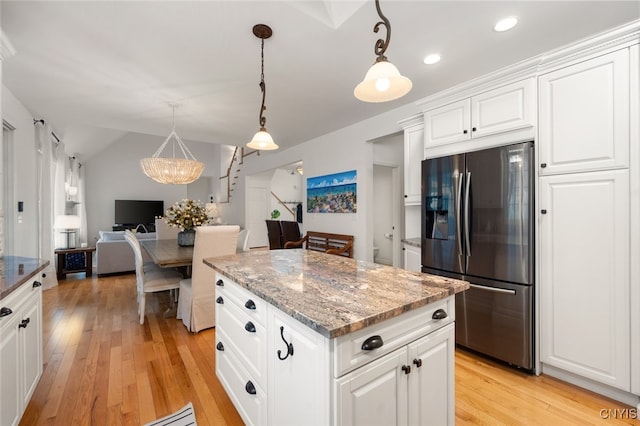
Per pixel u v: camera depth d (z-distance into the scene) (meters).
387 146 4.78
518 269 2.03
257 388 1.34
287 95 3.19
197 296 2.75
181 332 2.76
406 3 1.78
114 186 8.33
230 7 1.81
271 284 1.32
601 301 1.75
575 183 1.84
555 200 1.93
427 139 2.71
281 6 1.82
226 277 1.58
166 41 2.17
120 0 1.74
